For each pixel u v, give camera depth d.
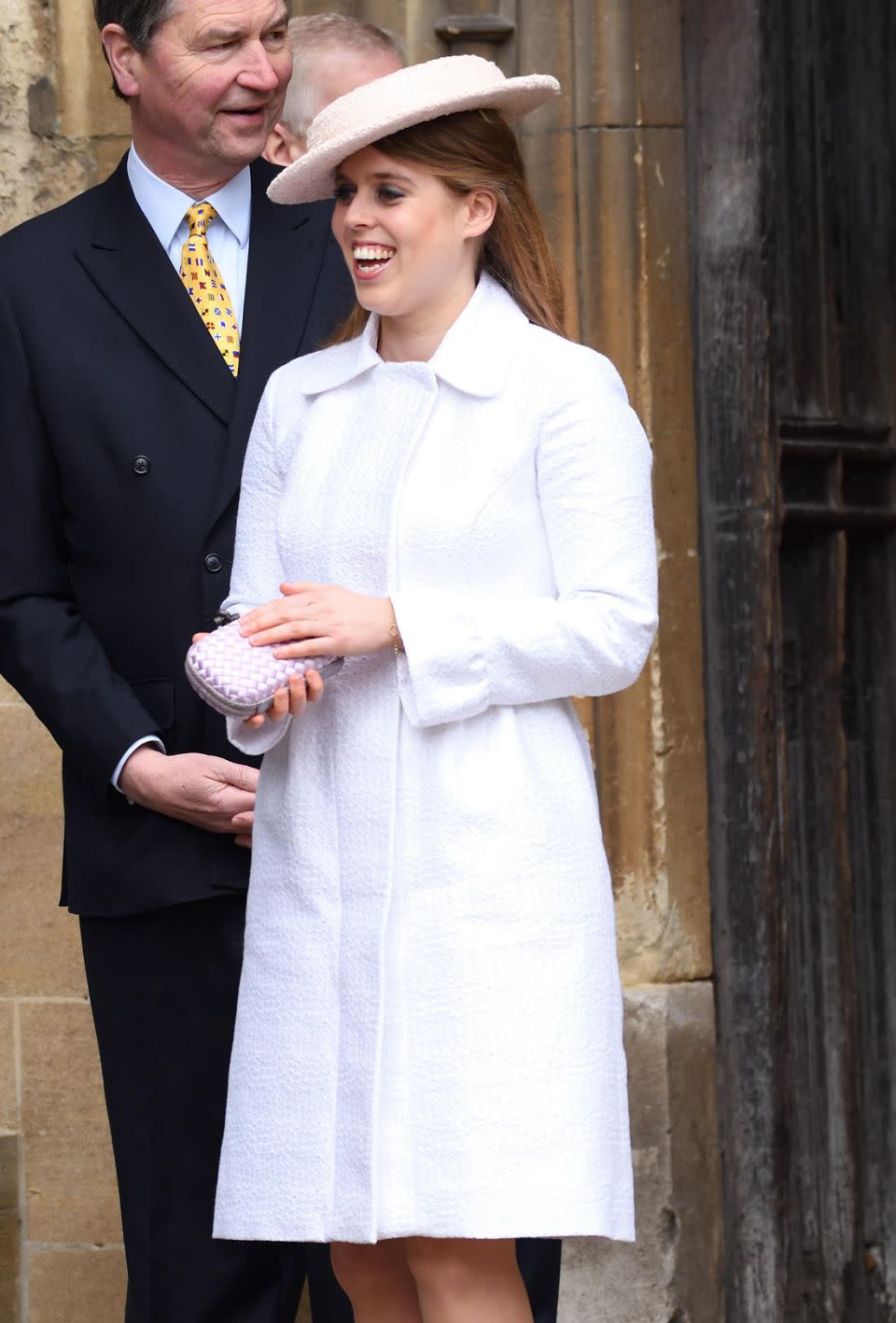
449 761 6.65
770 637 11.26
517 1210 6.37
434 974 6.52
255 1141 6.79
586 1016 6.61
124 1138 8.45
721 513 11.35
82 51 11.16
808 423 11.81
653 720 11.25
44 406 8.24
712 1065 11.34
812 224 12.01
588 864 6.75
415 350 7.02
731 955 11.35
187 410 8.22
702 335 11.34
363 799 6.69
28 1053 11.04
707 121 11.27
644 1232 11.10
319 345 7.73
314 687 6.62
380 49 9.91
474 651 6.56
